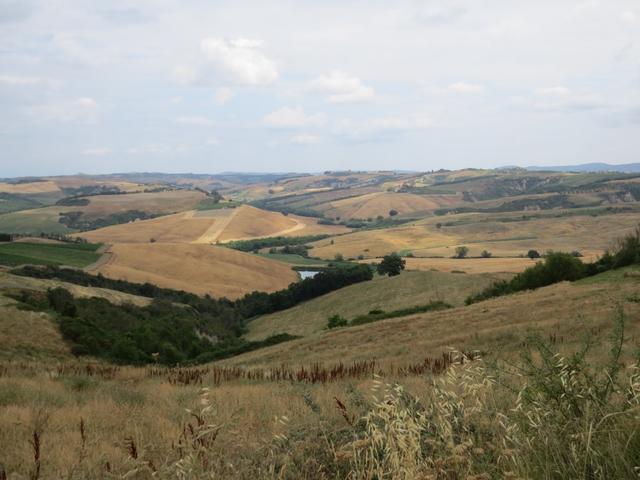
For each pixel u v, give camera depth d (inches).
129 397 465.4
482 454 123.2
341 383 520.4
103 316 2539.4
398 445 122.5
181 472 136.5
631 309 979.9
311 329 3673.7
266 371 772.6
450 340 1081.4
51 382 557.6
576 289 1609.3
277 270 5649.6
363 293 4124.0
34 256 4421.8
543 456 120.3
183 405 383.9
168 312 3196.4
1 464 217.8
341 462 146.2
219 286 4842.5
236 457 148.3
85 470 188.5
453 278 4153.5
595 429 113.5
